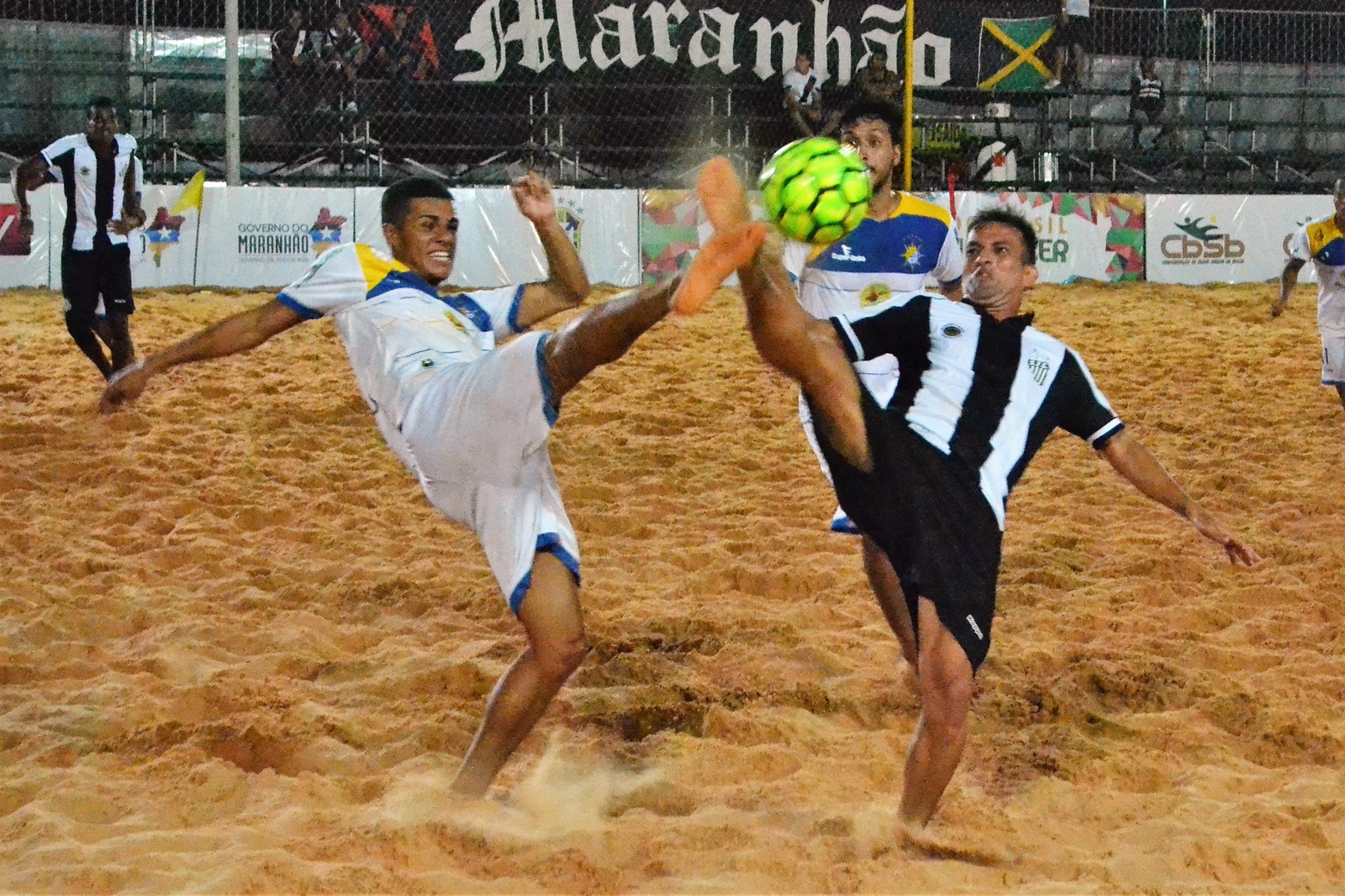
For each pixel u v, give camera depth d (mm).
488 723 6211
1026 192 28875
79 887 5410
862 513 5875
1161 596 9844
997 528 5926
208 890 5355
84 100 28609
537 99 29125
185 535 10969
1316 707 7793
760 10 28969
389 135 29000
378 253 6652
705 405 16438
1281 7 32125
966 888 5562
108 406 6492
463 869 5707
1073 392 6324
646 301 5340
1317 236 15273
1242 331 22250
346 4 28562
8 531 10977
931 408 6031
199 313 22328
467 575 10109
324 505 11875
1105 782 6879
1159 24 31844
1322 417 16078
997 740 7328
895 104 9141
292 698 7730
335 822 6086
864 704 7809
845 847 5883
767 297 5160
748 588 10031
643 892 5484
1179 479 13242
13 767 6785
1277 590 9867
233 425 14883
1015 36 30031
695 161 29125
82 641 8703
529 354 5652
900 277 9219
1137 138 31000
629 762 6938
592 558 10625
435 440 5961
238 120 26000
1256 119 32375
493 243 26344
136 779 6637
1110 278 28156
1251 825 6207
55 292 24891
